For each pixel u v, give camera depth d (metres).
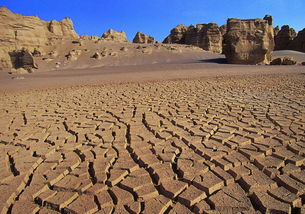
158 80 13.00
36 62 34.12
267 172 2.74
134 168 3.03
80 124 5.19
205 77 13.43
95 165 3.13
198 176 2.74
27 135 4.50
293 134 3.91
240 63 26.25
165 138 4.04
